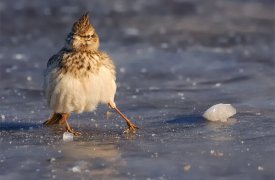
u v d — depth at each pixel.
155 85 17.22
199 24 28.73
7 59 21.36
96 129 12.12
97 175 8.98
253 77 17.67
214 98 15.06
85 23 11.48
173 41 24.66
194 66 19.86
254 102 14.34
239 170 9.05
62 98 11.53
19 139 11.34
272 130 11.43
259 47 23.17
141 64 20.39
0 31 26.88
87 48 11.42
